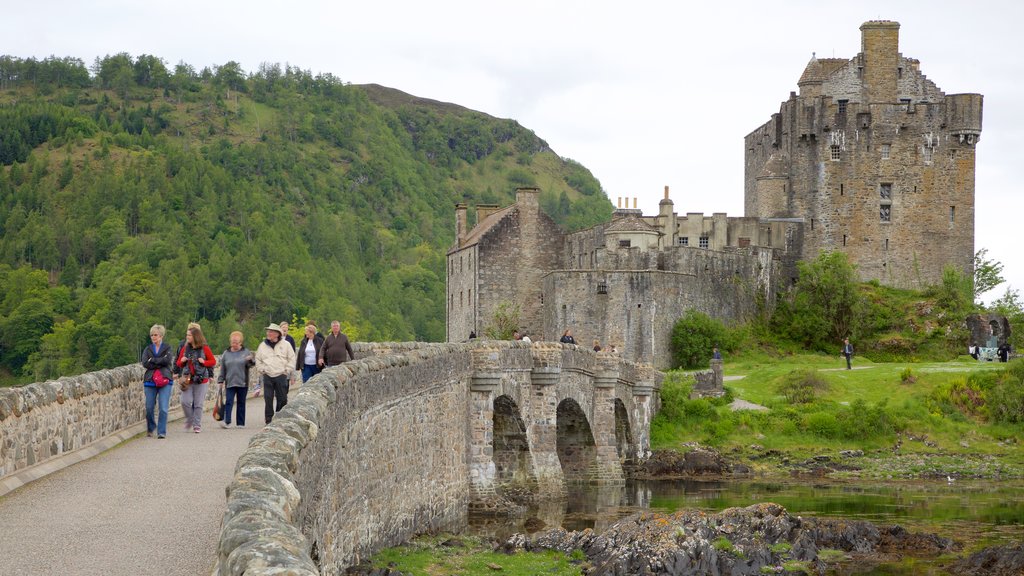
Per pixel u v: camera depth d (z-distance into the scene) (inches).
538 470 2242.9
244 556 427.2
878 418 3265.3
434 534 1659.7
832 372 3826.3
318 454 858.1
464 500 1940.2
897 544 1873.8
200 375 1443.2
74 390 1187.9
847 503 2458.2
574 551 1646.2
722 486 2711.6
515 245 4945.9
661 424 3206.2
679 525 1733.5
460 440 1923.0
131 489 982.4
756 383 3720.5
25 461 1031.6
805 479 2878.9
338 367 1147.3
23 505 903.7
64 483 1013.8
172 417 1642.5
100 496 946.7
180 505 906.1
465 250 5152.6
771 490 2664.9
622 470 2765.7
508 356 2144.4
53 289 7544.3
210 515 864.9
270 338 1457.9
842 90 5403.5
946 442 3250.5
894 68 5403.5
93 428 1257.4
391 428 1414.9
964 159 5349.4
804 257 5319.9
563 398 2390.5
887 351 4729.3
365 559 1234.6
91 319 6752.0
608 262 4571.9
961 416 3395.7
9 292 7465.6
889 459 3120.1
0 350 7022.6
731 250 4813.0
